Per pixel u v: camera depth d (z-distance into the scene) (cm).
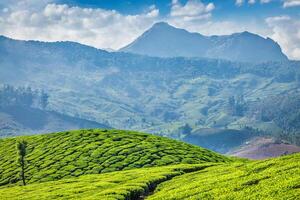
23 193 7394
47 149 12762
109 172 9831
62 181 8519
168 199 4297
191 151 12100
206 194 3950
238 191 3688
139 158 10994
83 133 13938
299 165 3981
